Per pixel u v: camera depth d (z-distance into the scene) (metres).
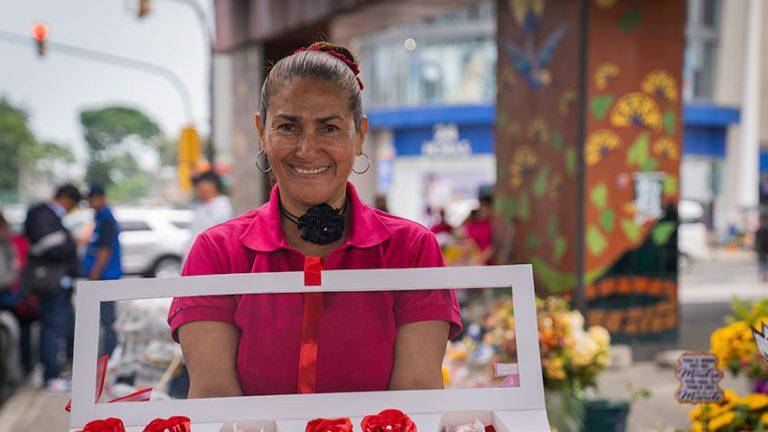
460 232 6.11
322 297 1.33
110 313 1.32
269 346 1.32
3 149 64.19
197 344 1.32
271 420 1.31
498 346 1.45
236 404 1.31
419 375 1.33
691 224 14.30
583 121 5.09
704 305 8.79
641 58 5.19
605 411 3.07
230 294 1.32
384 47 18.45
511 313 1.37
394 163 18.61
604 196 5.20
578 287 5.14
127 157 82.56
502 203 6.07
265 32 8.13
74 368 1.30
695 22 17.80
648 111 5.23
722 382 3.24
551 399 3.05
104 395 1.32
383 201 7.64
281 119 1.29
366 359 1.33
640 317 5.34
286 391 1.33
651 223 5.30
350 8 6.54
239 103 9.12
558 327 3.07
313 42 1.47
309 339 1.33
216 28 9.51
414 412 1.33
